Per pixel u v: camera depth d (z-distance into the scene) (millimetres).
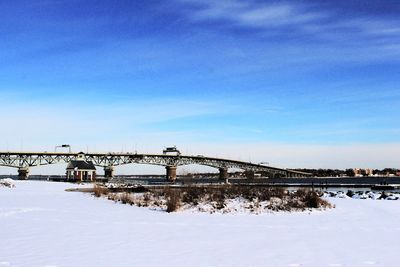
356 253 17703
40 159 167375
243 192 44094
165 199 44094
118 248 18312
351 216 33438
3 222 26359
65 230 23406
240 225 27422
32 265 14773
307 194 40812
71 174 131000
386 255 17312
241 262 15766
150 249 18203
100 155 184500
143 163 196125
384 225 27828
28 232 22516
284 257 16781
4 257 16156
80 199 48000
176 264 15273
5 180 94438
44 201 44094
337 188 124250
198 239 21188
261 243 20156
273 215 33938
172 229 24797
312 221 30062
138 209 37375
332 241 20891
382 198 58812
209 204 38562
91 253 17109
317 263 15695
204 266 15016
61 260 15672
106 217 30484
